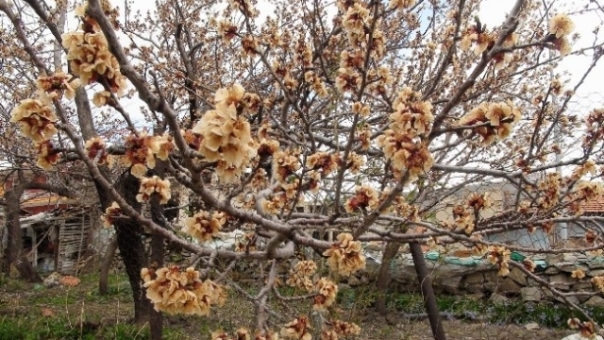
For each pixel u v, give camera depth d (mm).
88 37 1324
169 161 1580
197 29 5961
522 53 4910
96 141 1729
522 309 7332
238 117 1282
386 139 1836
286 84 3398
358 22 2477
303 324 2271
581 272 4270
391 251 6000
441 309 7594
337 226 2830
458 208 2648
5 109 6586
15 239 10617
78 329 6188
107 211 2479
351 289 6793
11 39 5926
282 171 2254
